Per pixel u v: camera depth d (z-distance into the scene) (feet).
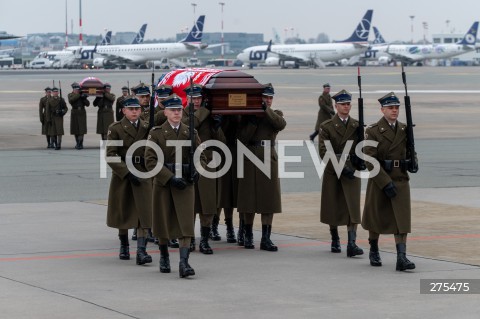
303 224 66.39
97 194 81.30
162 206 49.11
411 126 50.65
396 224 49.78
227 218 60.34
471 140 139.64
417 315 39.29
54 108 124.88
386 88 316.40
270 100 57.72
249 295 43.73
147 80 374.84
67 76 467.11
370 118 184.96
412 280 46.93
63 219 67.87
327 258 53.98
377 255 51.34
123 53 652.48
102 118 127.03
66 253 55.21
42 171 98.99
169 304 41.81
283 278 47.98
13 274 48.67
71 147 130.00
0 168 101.96
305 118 188.34
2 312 40.01
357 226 61.05
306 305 41.45
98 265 51.80
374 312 39.91
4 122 179.22
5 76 477.77
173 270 50.57
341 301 42.22
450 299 42.29
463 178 92.32
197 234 62.85
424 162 107.96
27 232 62.18
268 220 57.21
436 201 76.33
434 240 58.70
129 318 39.04
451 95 273.13
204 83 59.26
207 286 45.93
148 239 60.34
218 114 56.95
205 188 55.67
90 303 41.93
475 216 68.59
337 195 55.36
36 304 41.63
